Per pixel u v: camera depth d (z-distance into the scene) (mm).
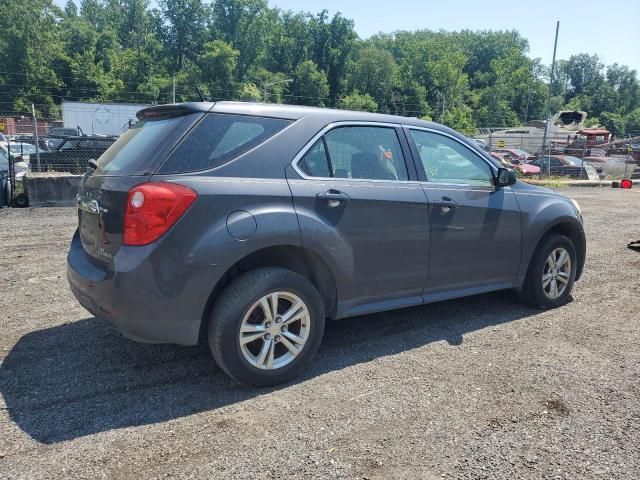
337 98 98750
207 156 3250
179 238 3049
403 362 3830
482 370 3709
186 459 2643
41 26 75750
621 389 3453
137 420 2996
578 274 5469
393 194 3883
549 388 3451
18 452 2672
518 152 32406
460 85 100500
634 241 8836
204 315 3449
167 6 92000
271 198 3334
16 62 72688
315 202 3504
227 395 3303
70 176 11641
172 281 3051
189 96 77625
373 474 2553
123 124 34094
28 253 6996
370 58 100688
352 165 3811
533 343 4219
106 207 3184
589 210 13609
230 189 3209
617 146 39156
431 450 2754
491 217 4477
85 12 111438
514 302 5281
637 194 19453
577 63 135000
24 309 4828
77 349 3955
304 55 103188
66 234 8289
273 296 3348
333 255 3580
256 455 2684
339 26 101938
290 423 2984
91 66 78375
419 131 4293
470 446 2795
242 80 92438
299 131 3598
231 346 3217
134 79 82438
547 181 24297
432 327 4555
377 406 3188
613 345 4199
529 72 115625
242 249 3193
